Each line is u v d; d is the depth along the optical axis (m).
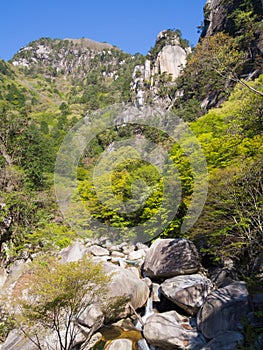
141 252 9.17
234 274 6.36
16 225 9.80
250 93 10.69
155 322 5.46
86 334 5.30
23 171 13.27
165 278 7.20
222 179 6.64
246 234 6.27
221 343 4.20
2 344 5.12
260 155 6.55
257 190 6.38
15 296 4.82
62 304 4.40
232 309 4.71
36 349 4.84
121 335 5.66
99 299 5.27
